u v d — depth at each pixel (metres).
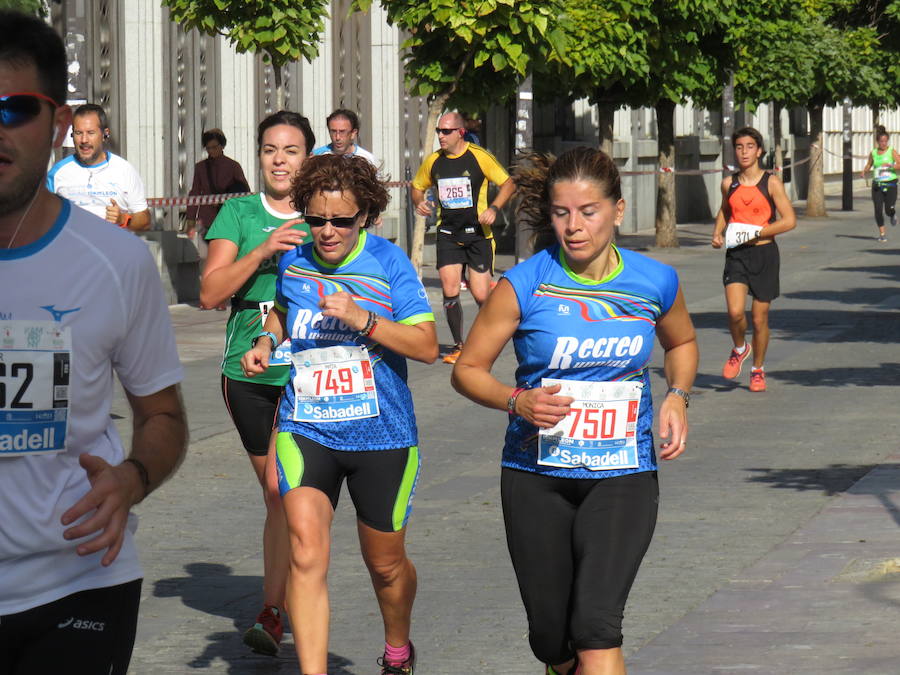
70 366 6.76
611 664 8.73
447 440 22.03
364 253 11.27
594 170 9.23
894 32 80.62
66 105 6.62
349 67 51.91
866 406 24.31
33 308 6.68
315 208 11.05
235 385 12.70
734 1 56.06
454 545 15.79
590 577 8.94
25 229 6.71
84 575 6.92
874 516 16.25
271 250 11.80
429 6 36.25
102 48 39.84
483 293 30.56
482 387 9.48
